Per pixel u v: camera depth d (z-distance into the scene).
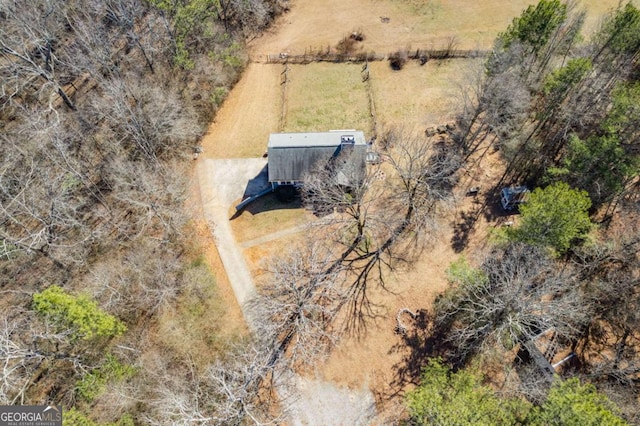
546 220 27.92
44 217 35.72
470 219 41.16
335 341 34.75
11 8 40.94
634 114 30.78
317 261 37.38
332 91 52.88
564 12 38.53
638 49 36.69
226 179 45.22
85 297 27.53
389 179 44.38
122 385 29.75
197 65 50.44
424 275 38.06
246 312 36.34
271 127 49.56
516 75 39.53
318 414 31.73
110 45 48.06
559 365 33.06
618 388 30.33
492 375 32.53
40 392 30.81
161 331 35.19
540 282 32.41
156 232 40.81
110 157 42.66
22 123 41.69
